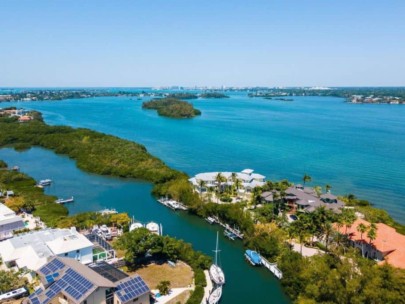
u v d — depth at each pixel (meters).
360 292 59.91
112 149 187.50
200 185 131.25
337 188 144.50
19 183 141.75
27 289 68.38
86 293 57.28
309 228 86.56
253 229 92.94
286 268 74.31
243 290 73.69
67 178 154.38
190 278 74.81
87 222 98.69
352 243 89.62
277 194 118.56
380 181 153.50
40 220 104.25
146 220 109.62
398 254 81.06
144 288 62.84
